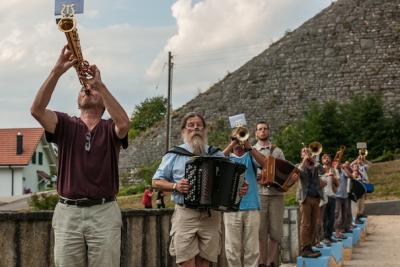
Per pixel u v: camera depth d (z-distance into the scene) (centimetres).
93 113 640
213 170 764
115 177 635
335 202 1481
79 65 601
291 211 1354
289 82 5062
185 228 792
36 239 668
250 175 977
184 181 768
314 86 5019
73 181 618
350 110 4247
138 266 855
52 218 662
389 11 5028
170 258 956
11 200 4784
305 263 1184
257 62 5181
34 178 6712
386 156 4028
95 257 619
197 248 796
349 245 1577
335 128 4150
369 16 5053
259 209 982
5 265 632
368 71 4953
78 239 618
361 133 4156
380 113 4216
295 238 1349
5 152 6550
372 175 3531
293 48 5134
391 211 2652
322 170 1399
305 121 4388
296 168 1061
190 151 808
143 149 5000
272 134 4959
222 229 1125
